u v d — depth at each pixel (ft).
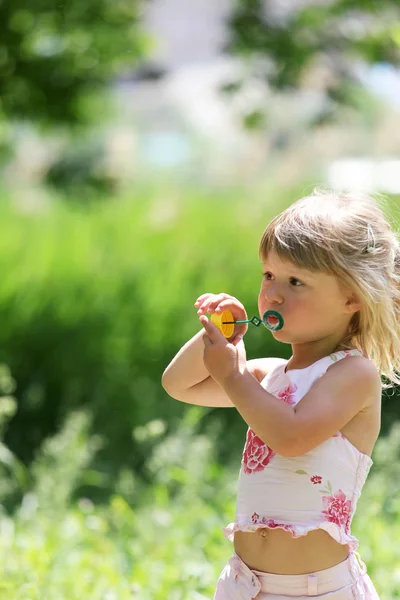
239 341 11.15
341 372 10.75
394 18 36.24
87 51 36.45
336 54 36.83
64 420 31.35
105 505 24.67
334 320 10.94
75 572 16.63
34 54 35.63
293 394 10.87
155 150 82.38
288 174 62.54
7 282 43.68
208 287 42.29
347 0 36.17
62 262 46.68
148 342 37.63
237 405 10.46
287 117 58.08
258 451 10.90
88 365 36.37
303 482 10.53
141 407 32.35
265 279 11.16
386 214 12.29
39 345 37.58
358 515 20.02
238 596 10.70
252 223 51.83
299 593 10.44
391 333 11.15
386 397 32.07
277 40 35.53
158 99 86.99
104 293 42.52
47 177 41.52
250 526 10.60
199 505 21.02
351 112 39.52
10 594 15.02
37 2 34.50
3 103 36.32
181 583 16.10
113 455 29.09
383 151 64.18
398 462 23.43
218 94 37.09
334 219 10.83
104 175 41.34
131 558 18.20
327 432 10.42
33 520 20.47
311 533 10.46
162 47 39.81
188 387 12.12
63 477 21.86
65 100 36.37
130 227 52.54
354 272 10.69
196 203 59.26
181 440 23.04
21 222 56.34
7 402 24.12
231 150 77.51
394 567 16.87
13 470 26.55
